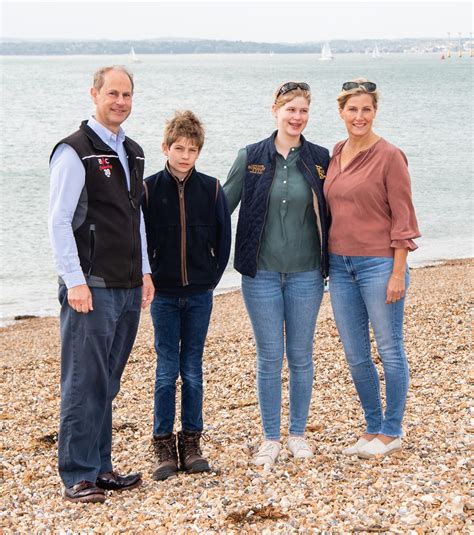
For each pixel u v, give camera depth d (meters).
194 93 99.75
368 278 5.17
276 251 5.24
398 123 60.06
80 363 4.77
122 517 4.58
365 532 4.14
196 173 5.21
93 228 4.68
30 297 17.75
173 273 5.15
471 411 6.21
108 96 4.65
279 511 4.47
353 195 5.10
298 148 5.25
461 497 4.41
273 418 5.51
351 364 5.43
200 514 4.53
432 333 9.56
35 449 6.50
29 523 4.64
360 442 5.49
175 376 5.34
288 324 5.41
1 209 27.89
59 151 4.65
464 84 118.06
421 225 25.39
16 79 152.25
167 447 5.38
